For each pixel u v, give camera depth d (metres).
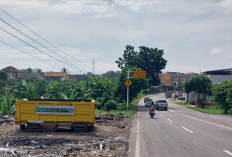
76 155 9.55
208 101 66.69
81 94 39.62
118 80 48.72
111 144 11.85
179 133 15.83
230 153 10.25
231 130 17.66
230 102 37.97
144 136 14.54
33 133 13.93
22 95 30.62
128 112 34.06
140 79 47.66
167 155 9.80
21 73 113.50
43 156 9.31
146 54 66.00
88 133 14.41
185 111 41.84
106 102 40.28
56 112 14.96
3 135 13.05
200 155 9.84
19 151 9.92
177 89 106.50
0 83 55.62
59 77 126.75
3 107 24.05
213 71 72.50
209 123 22.39
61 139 12.16
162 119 26.06
